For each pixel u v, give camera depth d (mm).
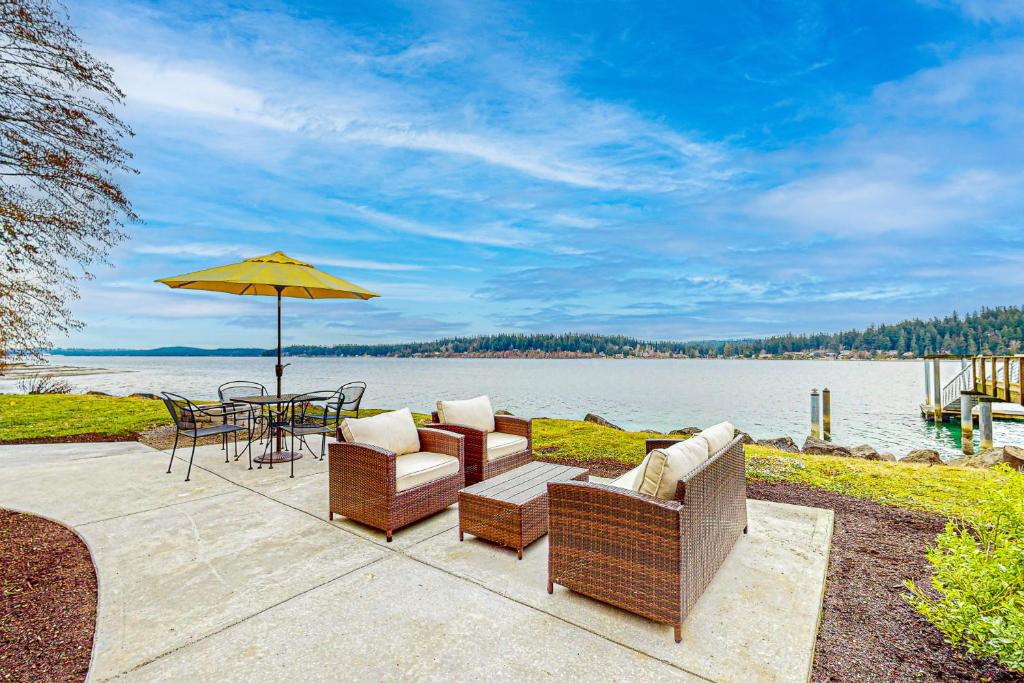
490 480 3814
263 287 6555
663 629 2377
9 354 5164
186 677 2016
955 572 2184
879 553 3350
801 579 2881
